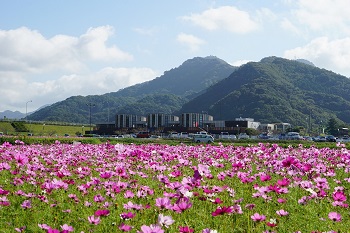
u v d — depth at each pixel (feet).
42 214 20.31
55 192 25.48
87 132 399.44
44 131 379.96
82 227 17.98
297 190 26.76
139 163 36.19
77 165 38.52
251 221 18.69
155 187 27.20
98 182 25.04
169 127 375.25
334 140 214.48
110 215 19.52
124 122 426.92
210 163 39.09
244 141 169.58
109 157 45.93
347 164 38.34
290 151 53.06
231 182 29.81
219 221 18.75
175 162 39.50
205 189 21.07
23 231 17.02
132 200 22.45
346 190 28.73
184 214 19.15
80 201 22.58
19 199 23.38
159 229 12.48
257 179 32.45
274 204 22.79
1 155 40.93
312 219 19.85
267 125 453.58
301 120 640.17
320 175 31.42
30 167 30.89
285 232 17.89
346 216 20.85
